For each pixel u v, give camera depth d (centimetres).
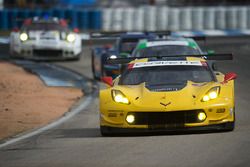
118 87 4119
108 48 7519
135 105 3906
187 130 3869
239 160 3136
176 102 3869
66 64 9319
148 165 3120
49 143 3944
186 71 4241
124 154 3428
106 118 3978
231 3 17700
